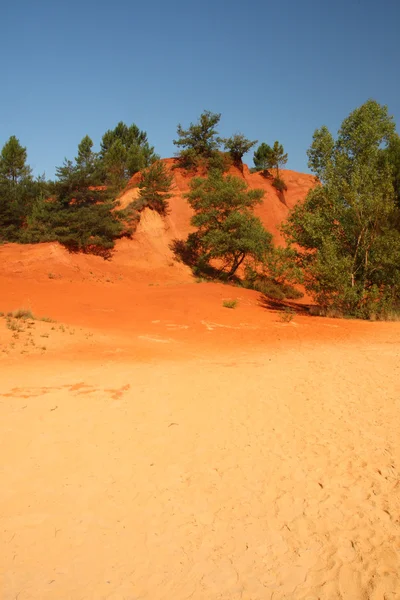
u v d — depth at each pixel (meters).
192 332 16.98
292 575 4.12
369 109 25.89
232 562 4.27
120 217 34.94
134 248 34.00
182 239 37.88
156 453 6.23
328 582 4.03
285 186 52.12
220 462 6.04
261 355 12.77
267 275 34.12
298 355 12.52
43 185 35.41
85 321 17.52
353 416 7.55
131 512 4.95
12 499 5.05
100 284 27.48
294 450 6.38
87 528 4.68
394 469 5.82
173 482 5.54
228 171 47.94
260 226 33.34
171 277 32.12
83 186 33.75
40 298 21.30
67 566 4.19
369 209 22.27
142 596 3.89
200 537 4.60
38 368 10.27
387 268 22.77
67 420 7.12
